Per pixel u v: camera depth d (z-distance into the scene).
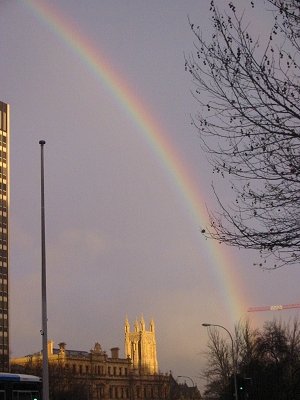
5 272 150.88
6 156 157.25
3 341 146.00
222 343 93.44
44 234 39.19
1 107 157.75
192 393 192.00
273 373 82.62
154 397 192.75
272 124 17.94
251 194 18.59
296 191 18.19
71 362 166.12
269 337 86.88
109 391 178.25
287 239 18.44
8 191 156.12
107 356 181.25
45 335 37.81
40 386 39.44
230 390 74.19
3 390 37.50
